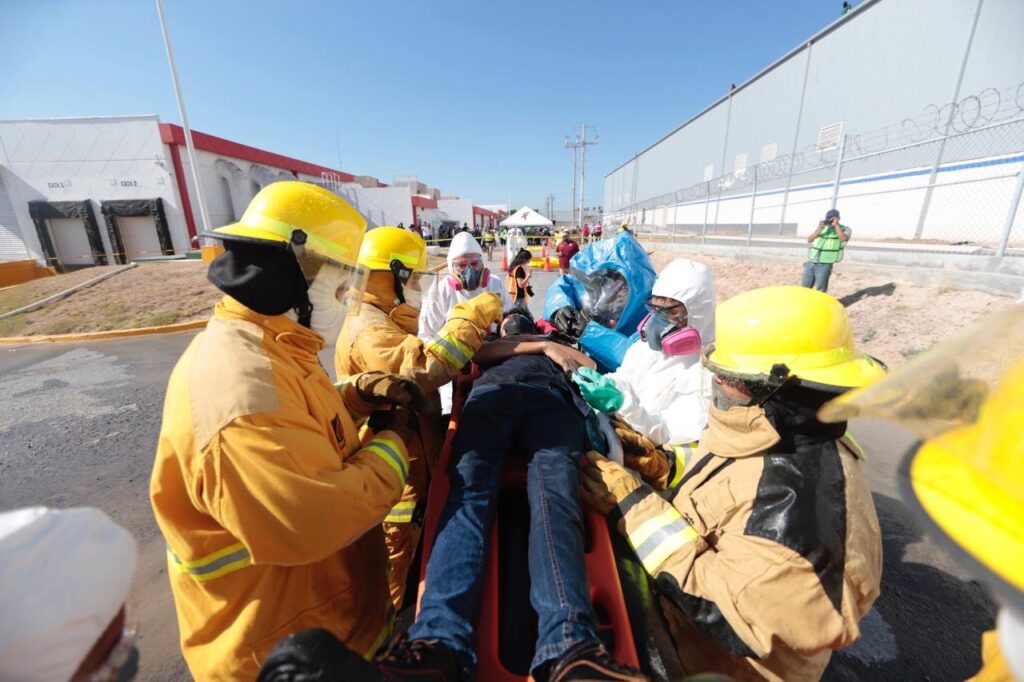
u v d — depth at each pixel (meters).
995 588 0.48
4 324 9.88
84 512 0.69
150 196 20.55
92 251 20.98
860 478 1.20
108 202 20.41
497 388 2.11
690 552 1.29
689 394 2.33
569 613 1.19
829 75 16.69
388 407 1.67
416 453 2.28
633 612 1.35
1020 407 0.54
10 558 0.58
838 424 1.21
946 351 0.65
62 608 0.60
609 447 2.02
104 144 19.98
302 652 0.80
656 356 2.53
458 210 48.69
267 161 25.42
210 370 1.04
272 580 1.15
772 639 1.09
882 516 3.00
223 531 1.11
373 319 2.23
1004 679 0.75
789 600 1.06
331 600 1.26
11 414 5.11
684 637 1.38
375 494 1.20
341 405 1.38
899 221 12.84
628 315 3.46
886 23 14.02
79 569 0.64
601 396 2.11
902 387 0.65
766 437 1.21
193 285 12.43
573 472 1.68
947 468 0.59
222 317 1.20
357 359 2.19
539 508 1.52
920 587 2.42
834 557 1.06
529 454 1.84
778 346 1.20
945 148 11.38
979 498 0.54
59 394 5.75
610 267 3.46
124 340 8.83
